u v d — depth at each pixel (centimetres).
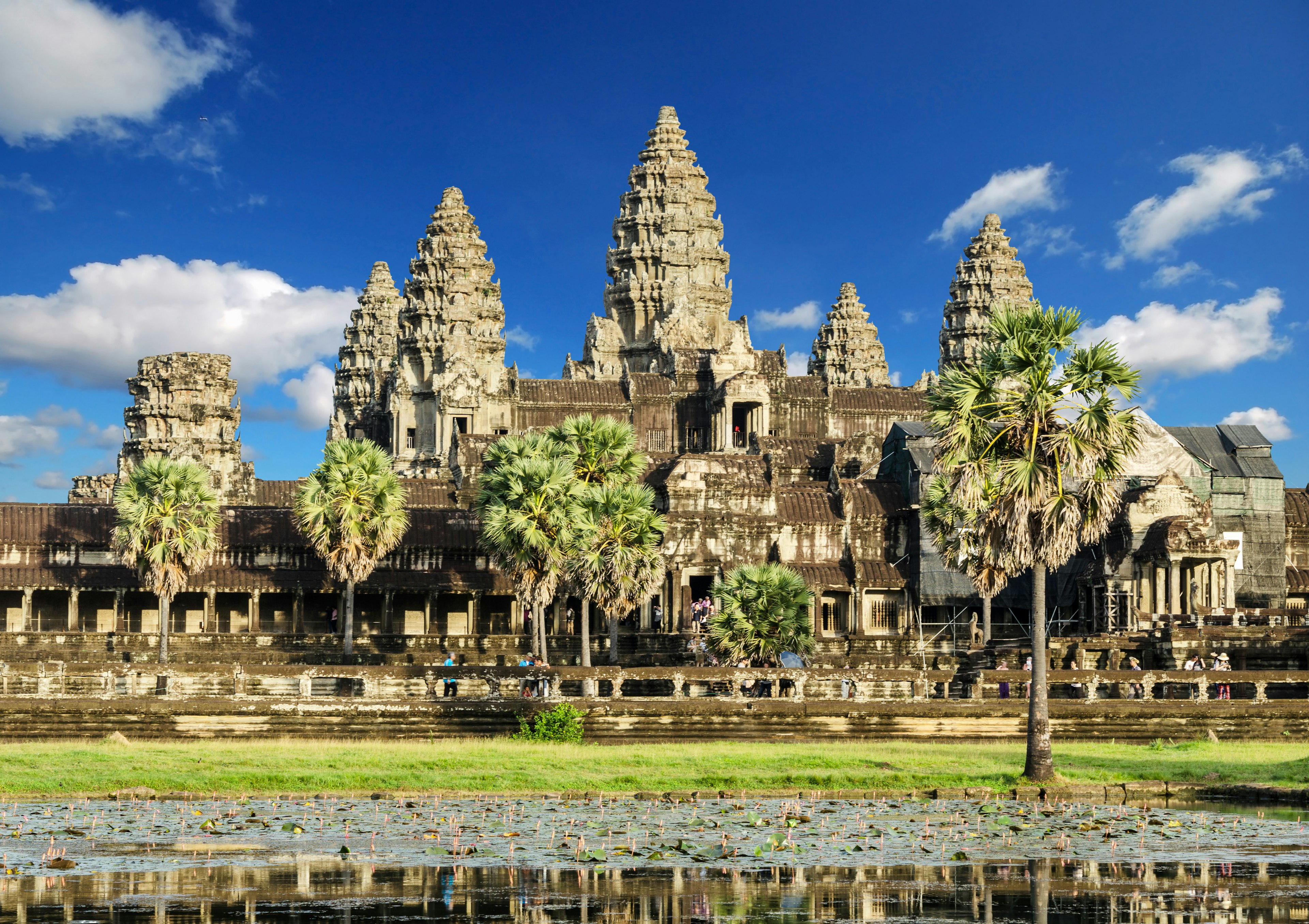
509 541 6912
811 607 9138
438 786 4134
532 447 8000
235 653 7925
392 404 16188
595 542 6819
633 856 3011
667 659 8100
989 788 4159
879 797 4103
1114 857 3036
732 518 9312
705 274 17525
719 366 14350
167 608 7750
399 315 17925
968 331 19812
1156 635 7281
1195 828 3450
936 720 5569
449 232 17088
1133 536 8525
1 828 3350
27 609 8762
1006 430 4359
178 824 3438
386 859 2959
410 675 6131
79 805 3778
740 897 2605
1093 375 4291
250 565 9119
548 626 9362
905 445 9800
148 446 13800
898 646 8350
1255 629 7181
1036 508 4241
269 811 3691
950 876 2802
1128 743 5556
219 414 13925
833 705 5528
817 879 2773
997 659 7119
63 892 2620
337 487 7938
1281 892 2653
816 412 14500
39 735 5062
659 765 4494
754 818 3478
